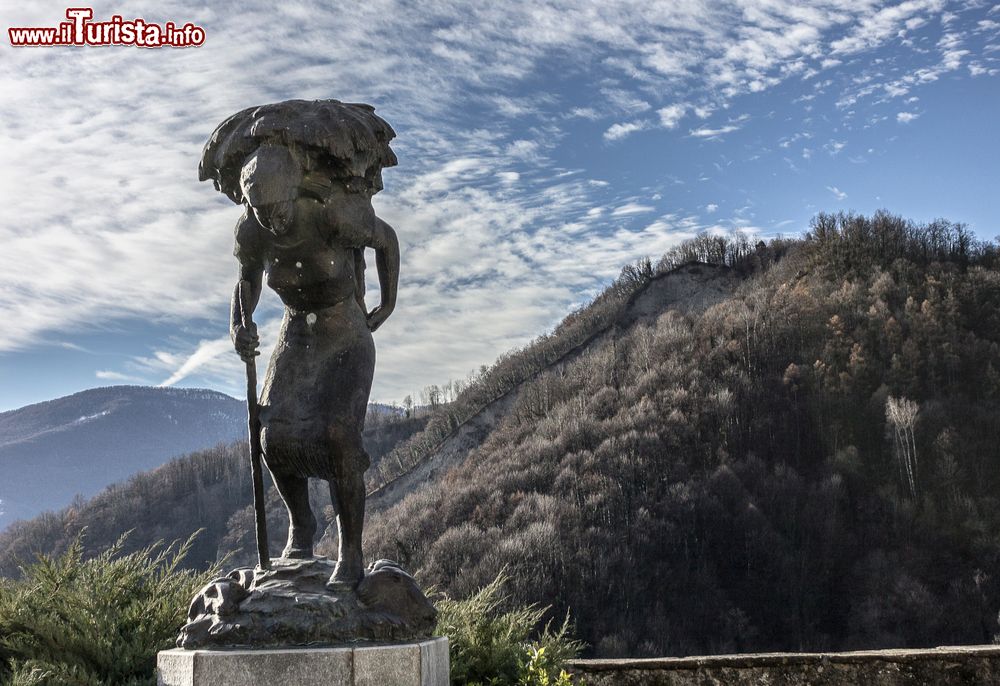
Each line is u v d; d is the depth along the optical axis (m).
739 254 125.75
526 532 76.44
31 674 3.99
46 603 4.81
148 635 4.77
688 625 71.00
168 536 105.94
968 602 71.50
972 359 93.19
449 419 115.00
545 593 70.69
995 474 80.81
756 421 91.44
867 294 103.88
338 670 3.35
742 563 76.62
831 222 116.50
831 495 81.56
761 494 82.62
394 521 87.44
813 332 100.75
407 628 3.64
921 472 82.75
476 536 77.62
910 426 85.69
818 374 93.56
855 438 88.25
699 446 88.88
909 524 78.00
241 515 68.12
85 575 5.12
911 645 69.19
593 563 73.56
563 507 80.19
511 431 103.00
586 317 125.75
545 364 117.00
